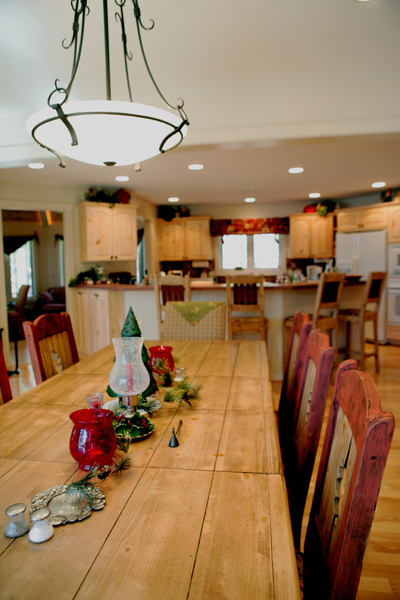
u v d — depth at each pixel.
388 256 5.88
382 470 0.65
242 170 4.70
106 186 5.57
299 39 2.09
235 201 7.20
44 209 5.38
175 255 7.38
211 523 0.79
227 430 1.23
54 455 1.08
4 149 3.09
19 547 0.73
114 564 0.69
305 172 4.86
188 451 1.10
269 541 0.74
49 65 2.27
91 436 0.98
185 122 1.29
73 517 0.81
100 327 4.93
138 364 1.26
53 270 10.09
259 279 3.80
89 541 0.75
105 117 1.14
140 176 4.96
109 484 0.94
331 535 0.83
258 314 4.37
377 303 4.46
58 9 1.76
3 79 2.44
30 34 1.95
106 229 5.52
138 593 0.62
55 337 2.09
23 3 1.71
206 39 2.06
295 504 1.30
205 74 2.46
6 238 9.27
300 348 1.77
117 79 2.49
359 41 2.12
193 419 1.33
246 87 2.68
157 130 1.27
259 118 2.72
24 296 6.93
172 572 0.67
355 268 6.25
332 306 4.11
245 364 2.02
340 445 0.89
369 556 1.68
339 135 2.67
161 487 0.92
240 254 7.77
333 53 2.25
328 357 1.20
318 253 6.96
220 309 2.86
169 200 6.86
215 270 7.80
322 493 0.99
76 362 2.25
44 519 0.76
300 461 1.28
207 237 7.26
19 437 1.20
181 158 4.12
